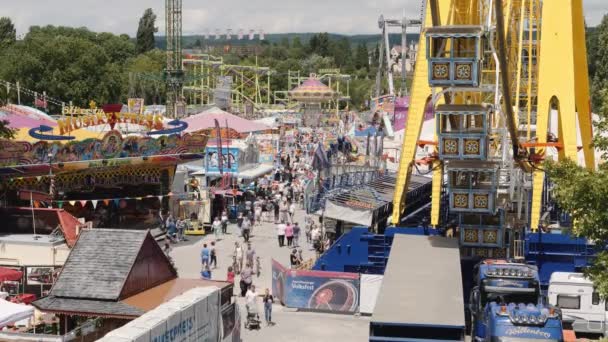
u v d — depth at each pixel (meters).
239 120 80.62
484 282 27.38
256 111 172.62
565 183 25.59
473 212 33.25
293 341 31.39
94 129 61.53
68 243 37.44
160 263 28.28
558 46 38.16
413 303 22.14
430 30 31.81
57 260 37.00
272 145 84.94
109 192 53.09
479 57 31.62
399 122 88.31
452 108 32.78
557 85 38.06
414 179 51.59
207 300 23.56
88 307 25.47
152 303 25.98
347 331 32.84
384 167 58.75
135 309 25.33
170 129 54.62
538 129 38.16
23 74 140.75
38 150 46.41
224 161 62.94
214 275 43.12
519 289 27.17
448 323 20.31
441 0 38.44
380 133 77.25
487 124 32.75
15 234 39.62
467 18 38.28
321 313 35.50
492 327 23.91
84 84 144.00
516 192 36.38
